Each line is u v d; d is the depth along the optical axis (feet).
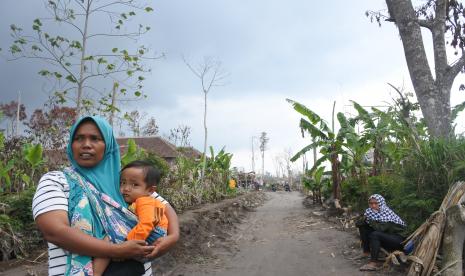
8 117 43.93
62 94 28.66
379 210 22.20
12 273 17.30
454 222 17.53
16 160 27.53
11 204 21.59
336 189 47.26
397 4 22.99
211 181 61.05
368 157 50.44
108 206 6.79
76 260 6.21
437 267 18.51
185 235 29.45
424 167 21.85
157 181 7.84
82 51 28.35
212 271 23.82
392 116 29.17
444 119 22.17
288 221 45.44
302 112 45.44
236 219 48.34
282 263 25.38
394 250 21.72
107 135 7.20
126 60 29.07
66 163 31.09
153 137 104.17
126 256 6.36
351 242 29.14
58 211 6.23
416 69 22.47
